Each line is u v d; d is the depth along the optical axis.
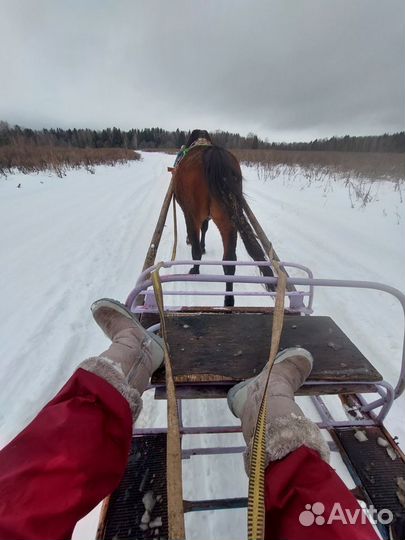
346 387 1.53
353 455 1.51
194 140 4.34
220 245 5.79
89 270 4.45
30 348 2.91
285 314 2.25
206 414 2.28
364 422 1.67
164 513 1.26
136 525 1.23
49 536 0.76
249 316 1.94
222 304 3.72
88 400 1.07
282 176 15.01
